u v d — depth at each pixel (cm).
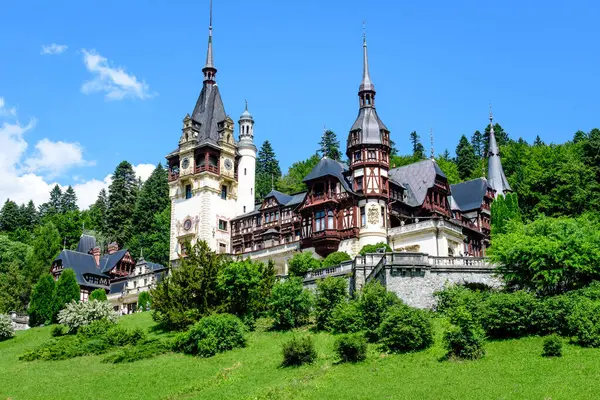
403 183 8238
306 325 5219
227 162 9556
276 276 6231
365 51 8075
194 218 9200
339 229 7519
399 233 7400
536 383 3444
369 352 4316
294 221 8488
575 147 11369
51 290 7831
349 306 4888
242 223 9250
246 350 4888
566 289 4791
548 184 9475
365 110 7838
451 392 3459
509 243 5006
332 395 3644
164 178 13562
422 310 4506
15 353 5838
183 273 5766
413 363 4009
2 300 8869
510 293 4556
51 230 10838
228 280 5597
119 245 12394
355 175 7638
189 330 5166
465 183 9325
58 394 4325
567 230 4919
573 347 3875
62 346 5662
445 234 7275
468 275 5116
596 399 3153
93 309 6569
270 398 3744
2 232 13950
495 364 3803
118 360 5050
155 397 4112
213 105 9856
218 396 3953
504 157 12106
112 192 13125
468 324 4047
